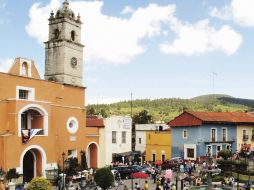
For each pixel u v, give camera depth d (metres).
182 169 44.97
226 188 33.09
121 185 38.16
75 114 47.88
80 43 50.62
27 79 41.22
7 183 35.03
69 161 44.09
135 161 56.66
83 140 48.84
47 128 41.81
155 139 59.06
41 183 25.30
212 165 41.94
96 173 30.08
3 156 36.72
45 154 41.25
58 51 48.06
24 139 38.66
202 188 33.09
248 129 58.19
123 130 56.00
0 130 37.81
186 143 53.88
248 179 35.19
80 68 50.38
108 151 53.22
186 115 54.22
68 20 48.75
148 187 36.59
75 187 35.78
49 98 44.00
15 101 38.16
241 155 48.56
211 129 53.41
